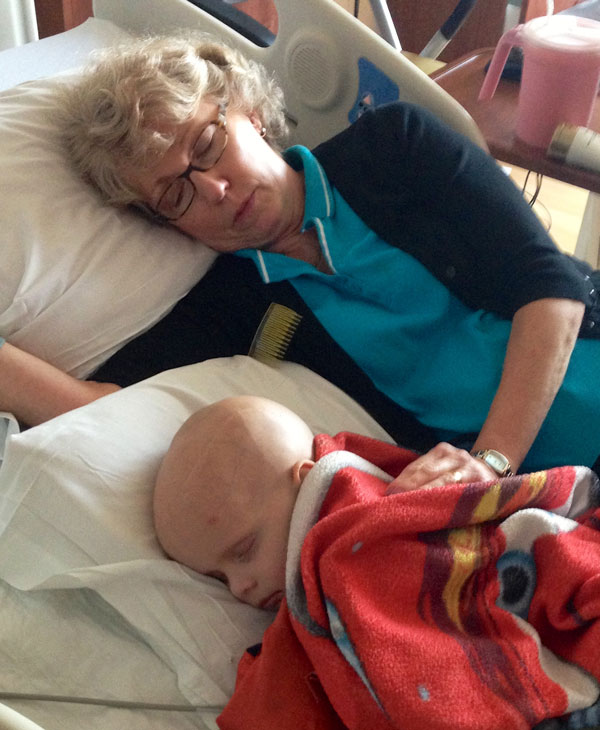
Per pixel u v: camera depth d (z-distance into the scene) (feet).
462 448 3.87
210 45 4.31
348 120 5.13
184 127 3.87
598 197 5.98
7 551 3.32
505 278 3.87
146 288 4.17
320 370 4.18
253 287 4.35
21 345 3.91
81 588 3.37
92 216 4.15
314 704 2.81
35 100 4.36
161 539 3.17
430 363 4.05
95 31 5.37
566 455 3.79
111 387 3.96
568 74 4.29
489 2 8.12
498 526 2.97
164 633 3.11
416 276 4.06
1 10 5.73
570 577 2.78
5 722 2.09
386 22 6.11
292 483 3.07
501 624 2.81
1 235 3.88
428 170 4.04
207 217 4.08
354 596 2.71
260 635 3.18
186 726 3.00
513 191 3.99
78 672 3.13
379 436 3.89
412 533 2.90
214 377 3.91
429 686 2.56
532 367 3.60
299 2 4.81
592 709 2.64
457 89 5.23
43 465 3.25
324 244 4.12
